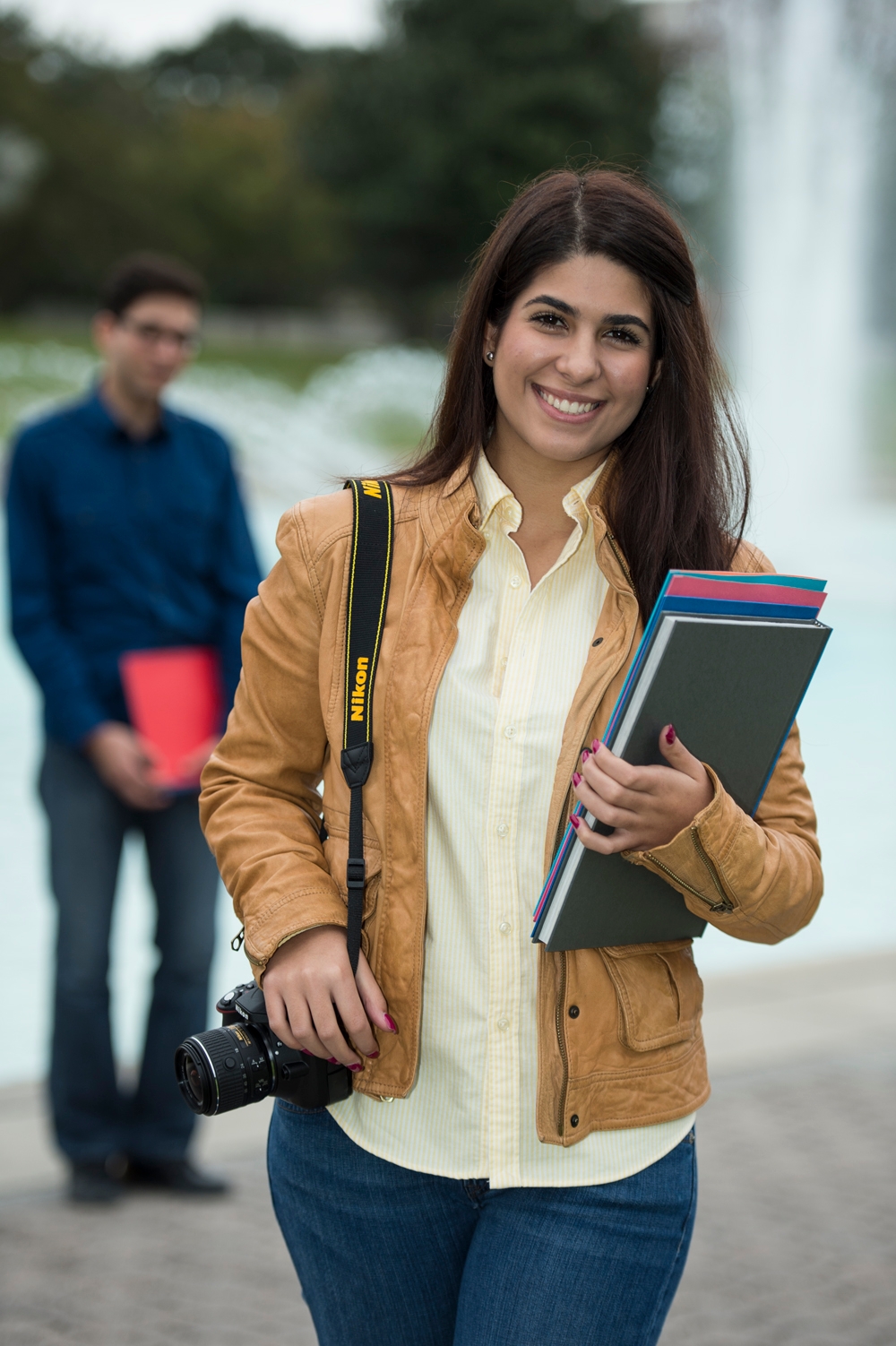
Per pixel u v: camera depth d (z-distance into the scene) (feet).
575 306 7.52
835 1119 18.08
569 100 158.92
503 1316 7.34
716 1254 14.79
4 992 21.67
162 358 16.05
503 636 7.80
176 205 205.87
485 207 162.50
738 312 84.79
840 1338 13.17
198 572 16.70
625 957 7.61
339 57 183.01
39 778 16.31
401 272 177.17
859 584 57.16
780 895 7.38
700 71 122.93
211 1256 14.56
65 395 111.75
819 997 22.30
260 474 83.71
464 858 7.58
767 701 7.25
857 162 94.84
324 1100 7.66
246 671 8.14
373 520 7.89
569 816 7.26
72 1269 14.20
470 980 7.61
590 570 7.89
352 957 7.57
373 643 7.70
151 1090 16.11
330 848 7.86
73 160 197.57
